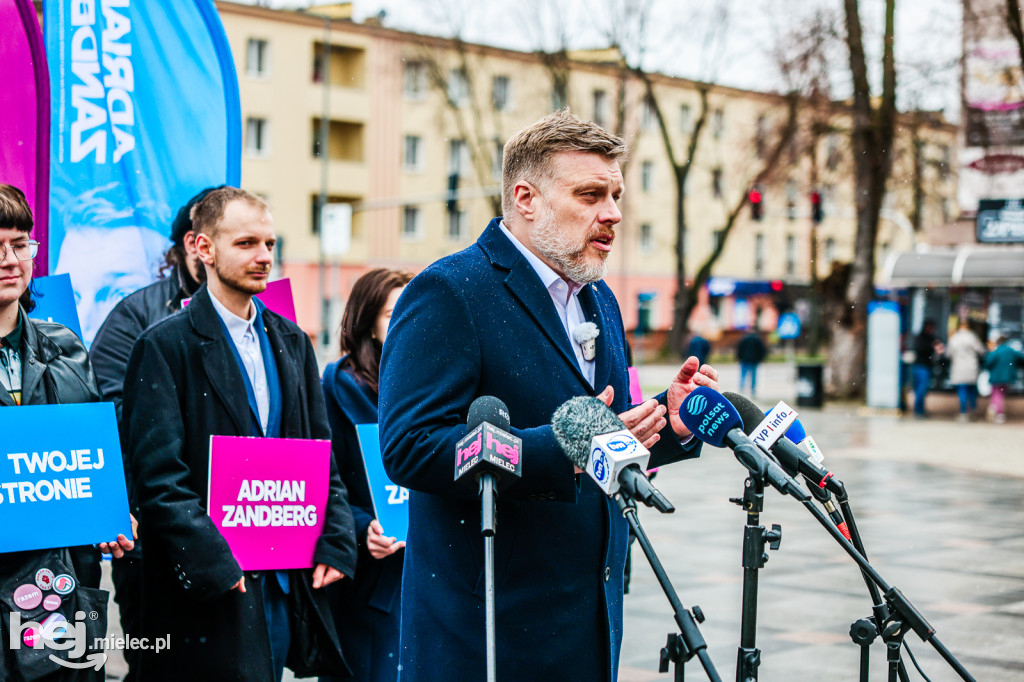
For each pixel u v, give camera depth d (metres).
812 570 8.41
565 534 3.10
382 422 3.12
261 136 46.94
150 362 3.85
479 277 3.15
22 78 4.68
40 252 4.77
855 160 26.88
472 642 3.08
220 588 3.65
